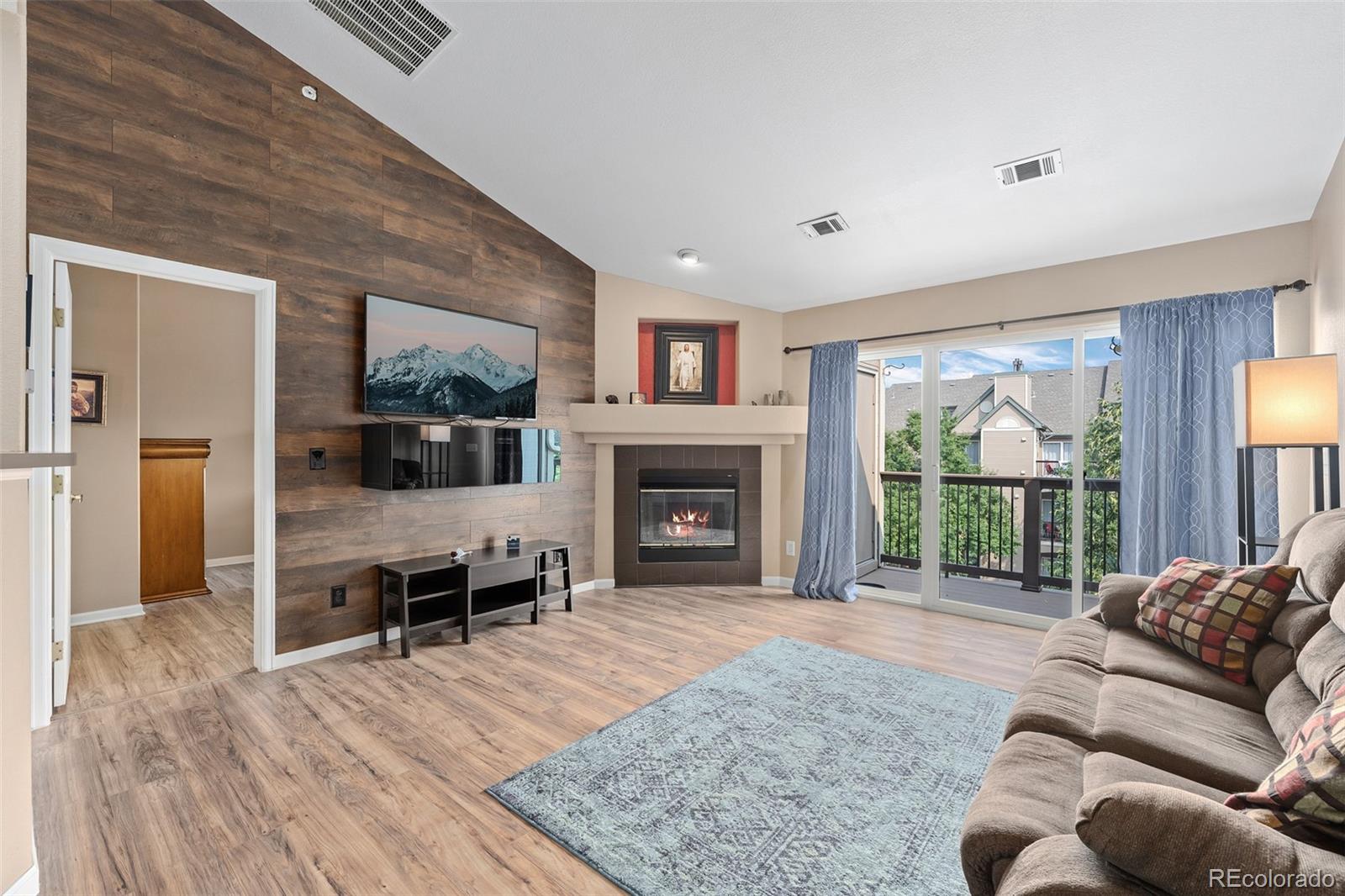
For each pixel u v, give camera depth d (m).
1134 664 2.03
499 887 1.63
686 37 2.50
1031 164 2.91
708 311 5.18
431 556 3.80
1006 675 3.12
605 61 2.71
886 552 4.95
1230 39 2.09
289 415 3.19
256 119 3.05
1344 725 1.00
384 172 3.57
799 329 5.23
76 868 1.67
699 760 2.27
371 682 2.99
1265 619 1.95
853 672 3.15
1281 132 2.50
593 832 1.85
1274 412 2.49
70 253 2.50
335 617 3.38
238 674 3.07
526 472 4.17
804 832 1.86
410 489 3.39
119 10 2.64
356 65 3.12
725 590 4.99
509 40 2.70
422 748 2.35
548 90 2.98
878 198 3.38
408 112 3.41
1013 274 4.10
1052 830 1.17
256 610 3.12
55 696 2.64
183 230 2.81
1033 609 4.12
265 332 3.09
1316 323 2.99
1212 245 3.39
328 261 3.33
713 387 5.23
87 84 2.55
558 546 4.23
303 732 2.47
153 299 5.51
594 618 4.14
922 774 2.18
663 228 4.12
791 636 3.75
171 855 1.74
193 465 4.62
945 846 1.79
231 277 2.95
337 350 3.37
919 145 2.90
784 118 2.86
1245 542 2.84
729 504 5.22
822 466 4.84
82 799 1.99
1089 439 3.90
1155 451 3.44
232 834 1.83
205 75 2.88
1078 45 2.21
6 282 1.68
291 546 3.20
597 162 3.52
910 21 2.23
